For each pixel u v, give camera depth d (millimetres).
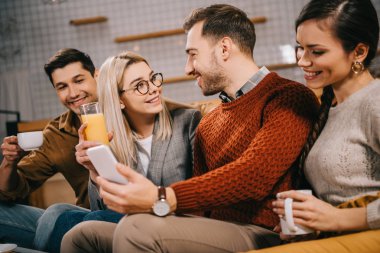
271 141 1489
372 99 1328
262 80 1675
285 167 1504
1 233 2371
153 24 5883
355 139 1354
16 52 5965
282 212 1299
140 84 2115
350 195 1378
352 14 1332
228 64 1716
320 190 1462
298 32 1397
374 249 1157
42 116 5922
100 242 1604
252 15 5699
